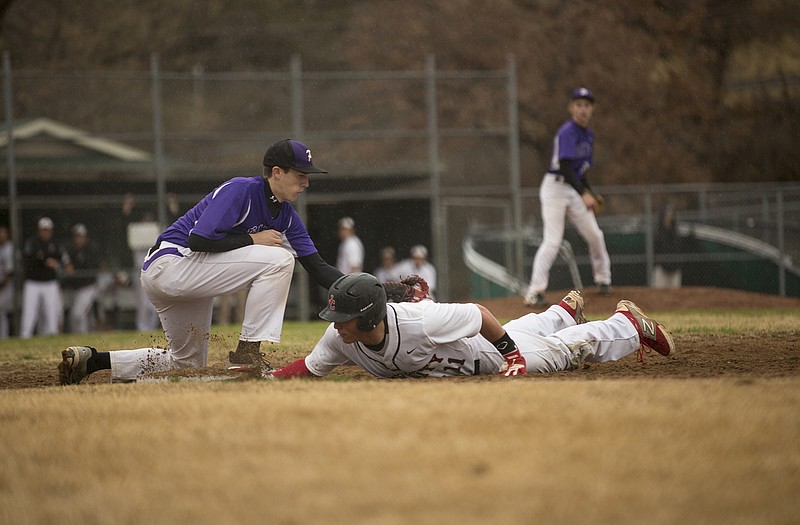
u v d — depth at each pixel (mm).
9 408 12875
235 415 11266
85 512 7680
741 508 7289
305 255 19656
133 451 9703
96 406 12656
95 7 99000
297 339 28469
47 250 51188
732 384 13398
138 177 63406
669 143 95000
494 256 66688
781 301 43656
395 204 68375
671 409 11000
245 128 107062
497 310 39688
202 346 19812
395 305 16312
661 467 8469
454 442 9531
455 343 16688
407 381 15758
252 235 18484
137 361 19156
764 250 62062
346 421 10688
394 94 94000
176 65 106062
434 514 7242
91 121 92062
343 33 119438
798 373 16844
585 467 8500
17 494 8281
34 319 51625
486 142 97000
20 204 53531
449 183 99125
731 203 79125
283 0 125062
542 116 93875
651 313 37625
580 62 94625
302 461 9000
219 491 8109
